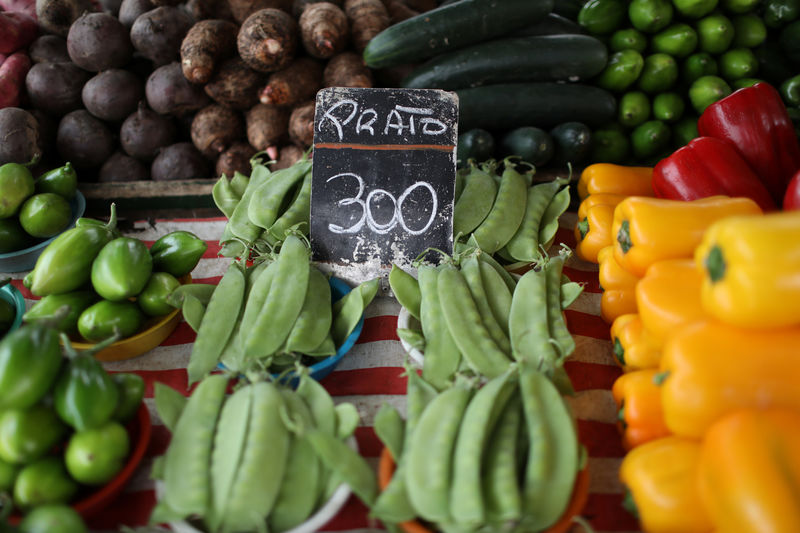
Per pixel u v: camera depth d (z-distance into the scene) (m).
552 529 1.04
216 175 2.76
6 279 1.56
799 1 2.64
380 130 1.79
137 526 1.19
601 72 2.61
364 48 2.75
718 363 1.07
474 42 2.59
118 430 1.16
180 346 1.67
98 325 1.49
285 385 1.34
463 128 2.56
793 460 0.97
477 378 1.29
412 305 1.64
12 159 2.46
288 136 2.72
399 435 1.23
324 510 1.10
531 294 1.56
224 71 2.60
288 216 1.84
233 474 1.11
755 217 1.06
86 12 2.77
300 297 1.56
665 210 1.46
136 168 2.75
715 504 1.00
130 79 2.71
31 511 1.04
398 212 1.79
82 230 1.58
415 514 1.07
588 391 1.56
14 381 1.08
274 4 2.79
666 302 1.29
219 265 2.02
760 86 1.95
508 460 1.10
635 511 1.16
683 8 2.54
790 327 1.07
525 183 2.07
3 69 2.68
